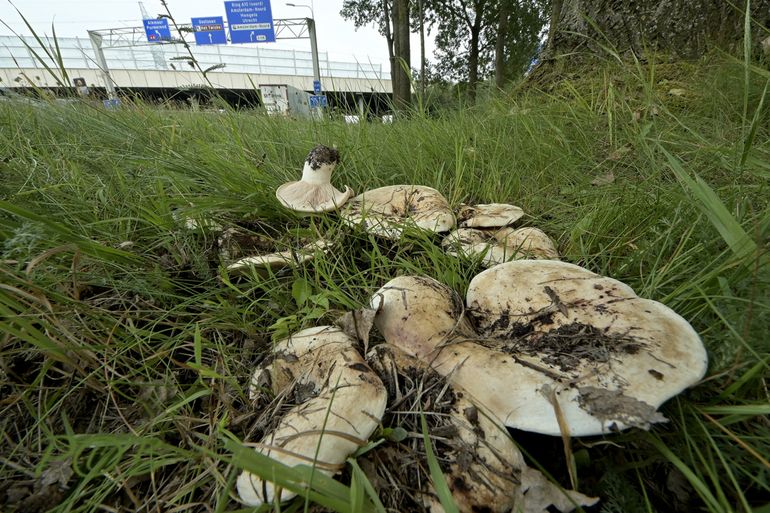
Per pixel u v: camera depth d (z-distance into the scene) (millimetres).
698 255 1693
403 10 13734
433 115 4898
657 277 1639
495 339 1496
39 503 1103
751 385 1169
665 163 2482
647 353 1208
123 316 1606
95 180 2477
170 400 1417
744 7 4277
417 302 1521
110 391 1373
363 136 3635
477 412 1195
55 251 1415
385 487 1104
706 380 1133
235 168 2707
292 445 1082
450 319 1523
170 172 2521
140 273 1778
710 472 970
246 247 2250
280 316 1788
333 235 2301
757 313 1210
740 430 1126
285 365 1446
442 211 2361
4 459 1176
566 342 1344
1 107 3459
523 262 1766
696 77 4012
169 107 4797
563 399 1125
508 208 2580
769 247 1270
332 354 1391
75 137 3121
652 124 2748
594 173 3072
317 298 1692
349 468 1119
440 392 1289
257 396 1409
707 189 1479
